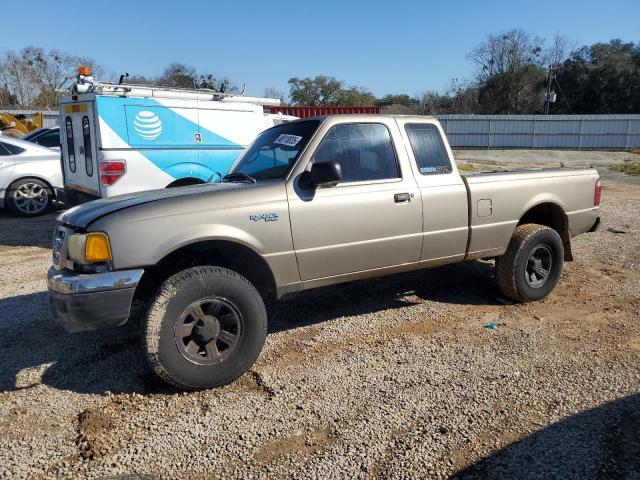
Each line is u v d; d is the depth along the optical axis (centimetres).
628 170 2420
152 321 348
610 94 5434
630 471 281
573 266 685
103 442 315
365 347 443
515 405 348
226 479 283
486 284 608
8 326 493
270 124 907
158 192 414
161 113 774
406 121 476
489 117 3875
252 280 428
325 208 417
